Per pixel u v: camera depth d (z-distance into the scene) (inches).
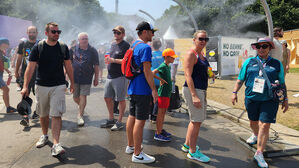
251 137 151.2
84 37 185.8
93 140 157.4
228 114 222.5
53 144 141.2
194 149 132.6
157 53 188.4
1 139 155.6
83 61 187.3
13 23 972.6
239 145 156.3
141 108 125.1
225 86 408.2
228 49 530.6
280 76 129.5
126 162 127.9
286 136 165.8
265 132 129.3
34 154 134.6
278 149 138.6
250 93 134.8
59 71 135.9
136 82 126.4
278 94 124.2
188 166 125.6
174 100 211.3
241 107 257.1
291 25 1162.6
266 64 131.2
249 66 135.8
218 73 518.0
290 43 841.5
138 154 128.0
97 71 197.2
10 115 210.8
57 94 133.8
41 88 133.7
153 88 122.9
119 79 173.6
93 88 378.6
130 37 265.7
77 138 160.2
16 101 266.2
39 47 130.5
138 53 123.7
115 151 141.1
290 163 131.6
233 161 133.1
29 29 196.1
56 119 135.2
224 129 188.4
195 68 125.5
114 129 177.0
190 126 132.8
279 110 242.4
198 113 127.3
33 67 133.9
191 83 122.7
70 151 139.7
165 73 156.0
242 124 202.2
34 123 189.5
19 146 145.1
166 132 165.0
